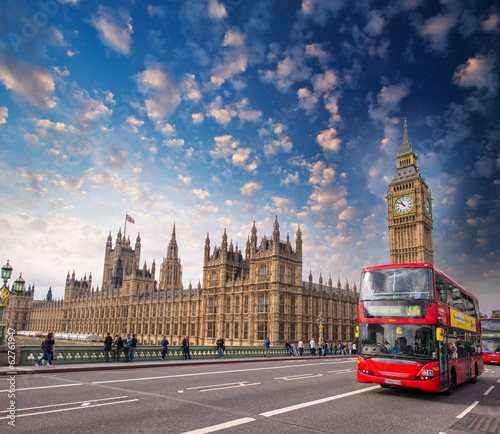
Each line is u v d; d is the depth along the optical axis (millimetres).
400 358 20594
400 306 21438
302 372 32125
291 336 79562
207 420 14055
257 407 16516
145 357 39062
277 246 79438
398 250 126688
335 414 15805
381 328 21594
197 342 99000
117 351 36094
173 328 111750
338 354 72312
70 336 148250
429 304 20828
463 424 15008
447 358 22000
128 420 13734
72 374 27000
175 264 161750
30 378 24266
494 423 15250
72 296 196750
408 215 126375
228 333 86625
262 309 79562
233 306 86312
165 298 118688
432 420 15523
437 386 19828
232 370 32438
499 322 53000
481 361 33906
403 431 13648
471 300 31875
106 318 158000
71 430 12344
